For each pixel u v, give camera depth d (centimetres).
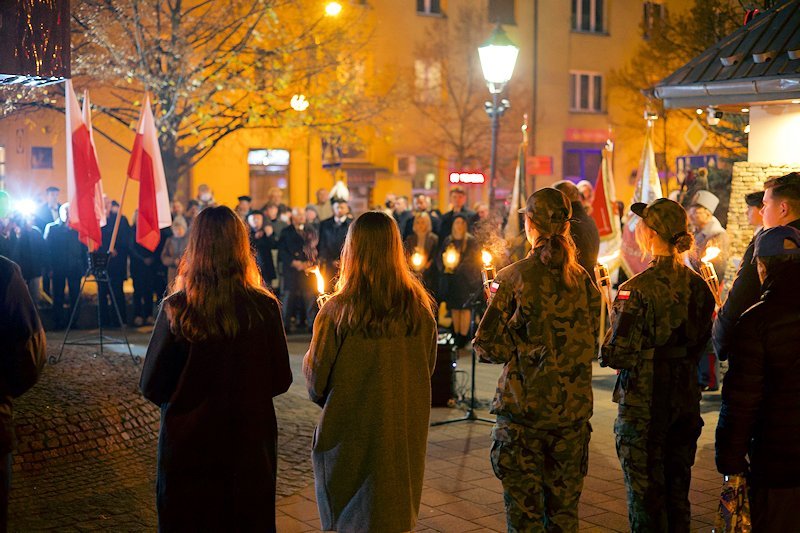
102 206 1098
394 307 414
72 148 1020
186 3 1894
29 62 579
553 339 451
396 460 412
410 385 423
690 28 2342
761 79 880
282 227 1675
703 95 941
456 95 3031
